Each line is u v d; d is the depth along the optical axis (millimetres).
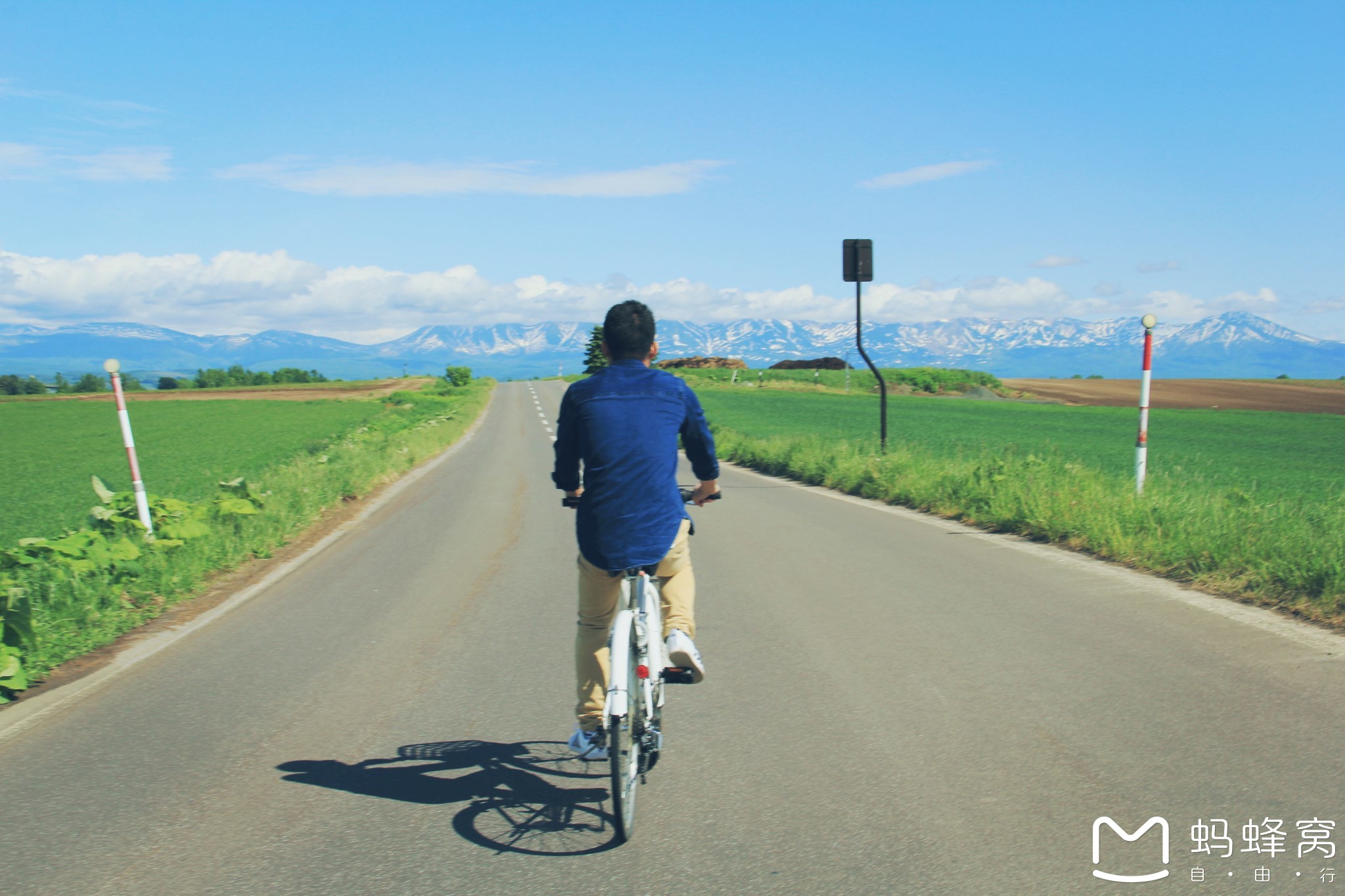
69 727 4676
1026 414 46031
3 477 23156
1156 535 8367
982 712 4520
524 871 3104
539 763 4082
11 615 5477
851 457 16203
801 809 3525
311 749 4297
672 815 3516
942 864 3061
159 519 9750
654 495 3566
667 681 3885
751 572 8234
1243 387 87438
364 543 10492
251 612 7219
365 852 3268
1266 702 4480
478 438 31078
